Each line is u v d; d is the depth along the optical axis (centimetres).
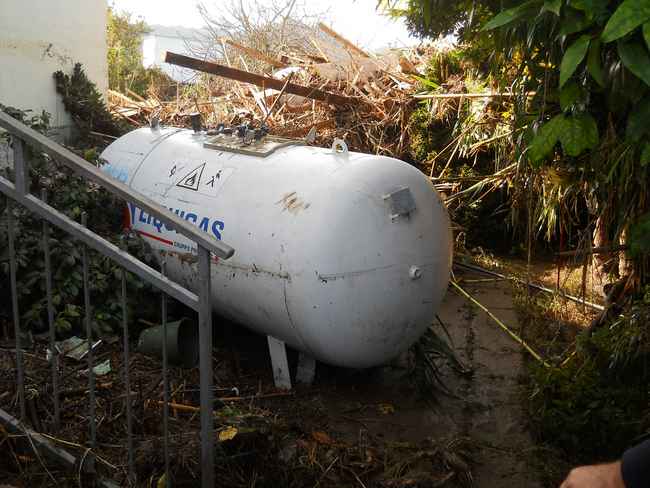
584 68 246
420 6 327
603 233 412
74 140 681
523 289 579
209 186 377
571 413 329
